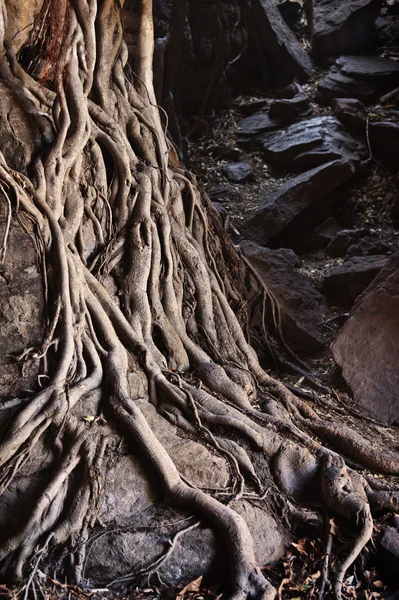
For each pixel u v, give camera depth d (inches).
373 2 507.8
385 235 395.9
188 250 251.1
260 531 190.4
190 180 272.8
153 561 179.5
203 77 477.1
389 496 201.5
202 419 209.5
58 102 212.1
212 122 483.2
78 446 188.1
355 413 248.7
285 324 297.1
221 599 174.7
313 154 427.2
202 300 248.7
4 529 182.2
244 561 177.0
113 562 178.2
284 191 399.9
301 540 192.2
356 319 265.4
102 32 233.6
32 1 214.5
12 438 183.6
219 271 275.9
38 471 187.8
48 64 216.7
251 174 440.8
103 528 182.9
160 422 204.1
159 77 418.3
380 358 257.4
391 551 187.8
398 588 185.5
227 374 236.4
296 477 203.0
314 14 524.7
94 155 226.4
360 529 188.5
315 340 295.3
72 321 201.8
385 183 424.5
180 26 420.8
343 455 222.8
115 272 227.5
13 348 198.5
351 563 185.3
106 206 228.4
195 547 182.2
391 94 473.4
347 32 510.9
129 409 194.7
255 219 394.6
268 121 474.9
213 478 195.8
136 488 188.2
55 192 208.1
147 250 229.6
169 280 236.2
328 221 405.7
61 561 176.9
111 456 190.5
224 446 202.5
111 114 236.8
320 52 519.5
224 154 459.8
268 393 242.2
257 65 513.3
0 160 197.3
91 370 200.5
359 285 326.6
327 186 404.5
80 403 194.4
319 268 369.4
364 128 445.4
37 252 200.7
